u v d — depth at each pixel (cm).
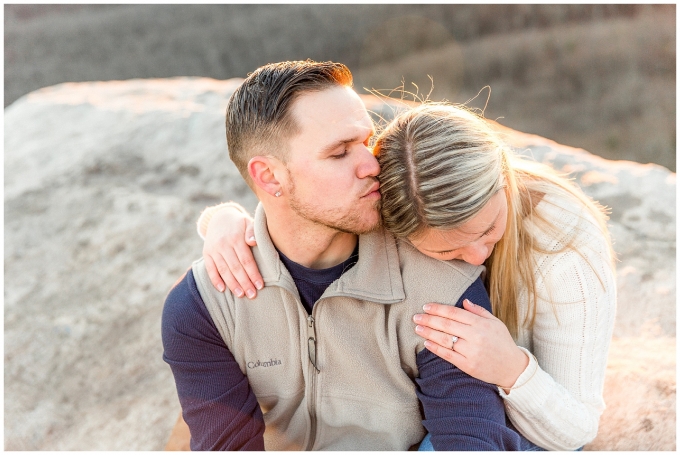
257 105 140
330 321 155
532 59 938
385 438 164
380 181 143
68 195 363
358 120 138
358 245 157
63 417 249
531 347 169
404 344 154
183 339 158
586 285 154
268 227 154
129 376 263
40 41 1254
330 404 163
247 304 157
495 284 161
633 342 231
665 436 187
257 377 164
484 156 135
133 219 339
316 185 138
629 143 703
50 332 285
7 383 265
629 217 290
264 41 1141
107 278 310
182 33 1220
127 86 488
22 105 473
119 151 393
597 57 905
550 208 160
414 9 1138
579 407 154
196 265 166
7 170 393
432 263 153
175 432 234
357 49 1083
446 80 926
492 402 146
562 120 768
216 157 375
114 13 1387
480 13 1116
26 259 327
